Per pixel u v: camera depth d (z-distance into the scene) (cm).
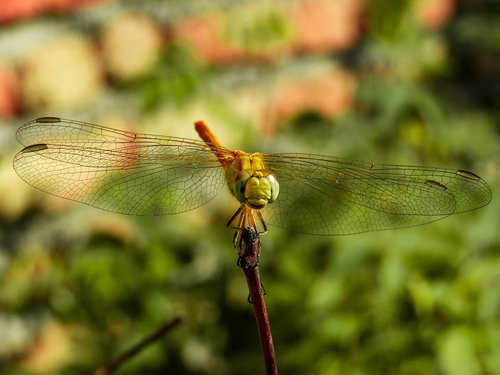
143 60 29
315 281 28
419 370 26
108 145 25
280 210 25
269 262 28
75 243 29
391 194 25
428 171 25
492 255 27
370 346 26
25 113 29
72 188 24
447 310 26
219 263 29
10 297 29
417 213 25
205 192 25
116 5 29
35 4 29
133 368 28
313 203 25
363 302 27
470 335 26
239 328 29
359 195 25
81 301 28
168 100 29
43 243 29
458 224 28
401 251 27
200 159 25
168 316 28
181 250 29
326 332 27
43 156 24
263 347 21
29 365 29
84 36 29
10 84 29
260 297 21
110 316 28
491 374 26
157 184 24
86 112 29
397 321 27
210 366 28
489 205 28
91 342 28
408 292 27
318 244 28
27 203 29
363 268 27
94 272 28
